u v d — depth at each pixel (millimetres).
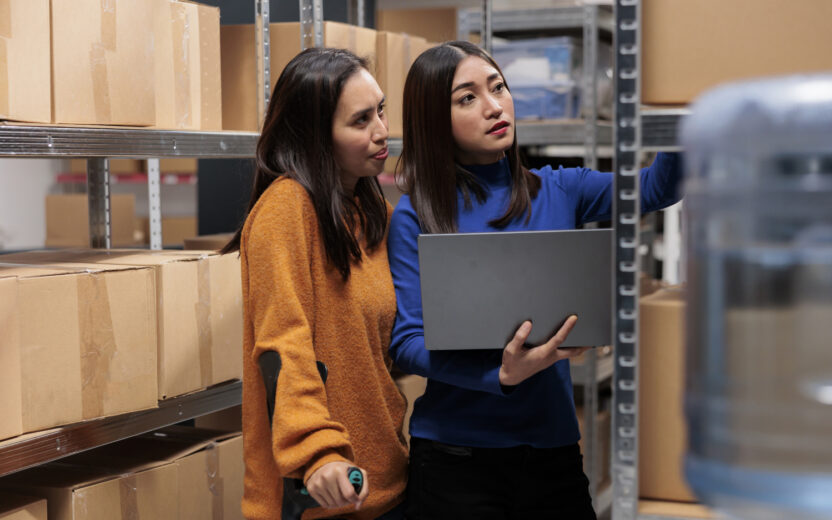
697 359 739
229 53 2408
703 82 1090
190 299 1958
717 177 731
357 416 1527
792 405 699
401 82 2740
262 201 1498
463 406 1602
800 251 704
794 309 705
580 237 1389
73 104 1742
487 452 1581
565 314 1416
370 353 1535
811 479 686
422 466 1622
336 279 1514
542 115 3123
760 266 714
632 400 1101
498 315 1425
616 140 1093
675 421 1197
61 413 1681
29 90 1659
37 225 6254
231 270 2086
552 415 1604
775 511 692
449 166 1618
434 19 3609
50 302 1653
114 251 2098
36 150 1640
